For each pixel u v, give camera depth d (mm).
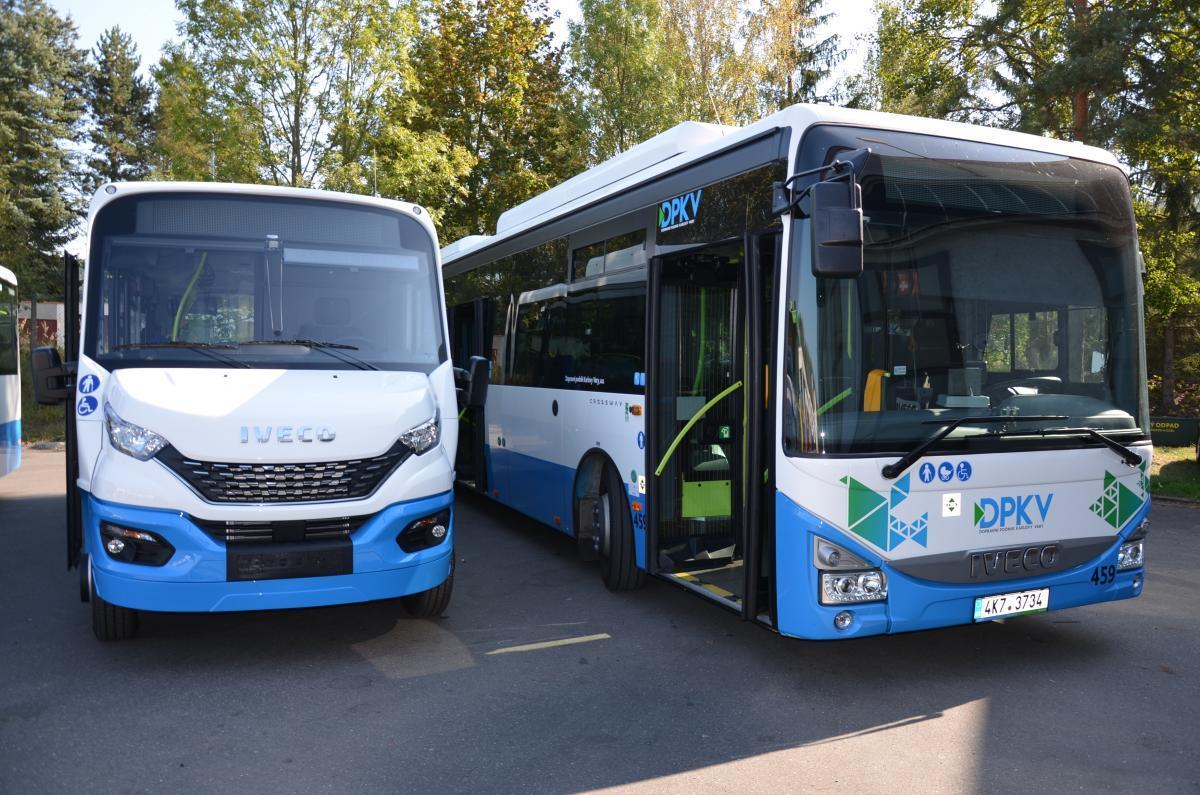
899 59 24172
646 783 3785
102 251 5445
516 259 9195
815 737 4254
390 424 5098
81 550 5754
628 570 6801
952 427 4582
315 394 5078
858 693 4820
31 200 40594
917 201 4781
